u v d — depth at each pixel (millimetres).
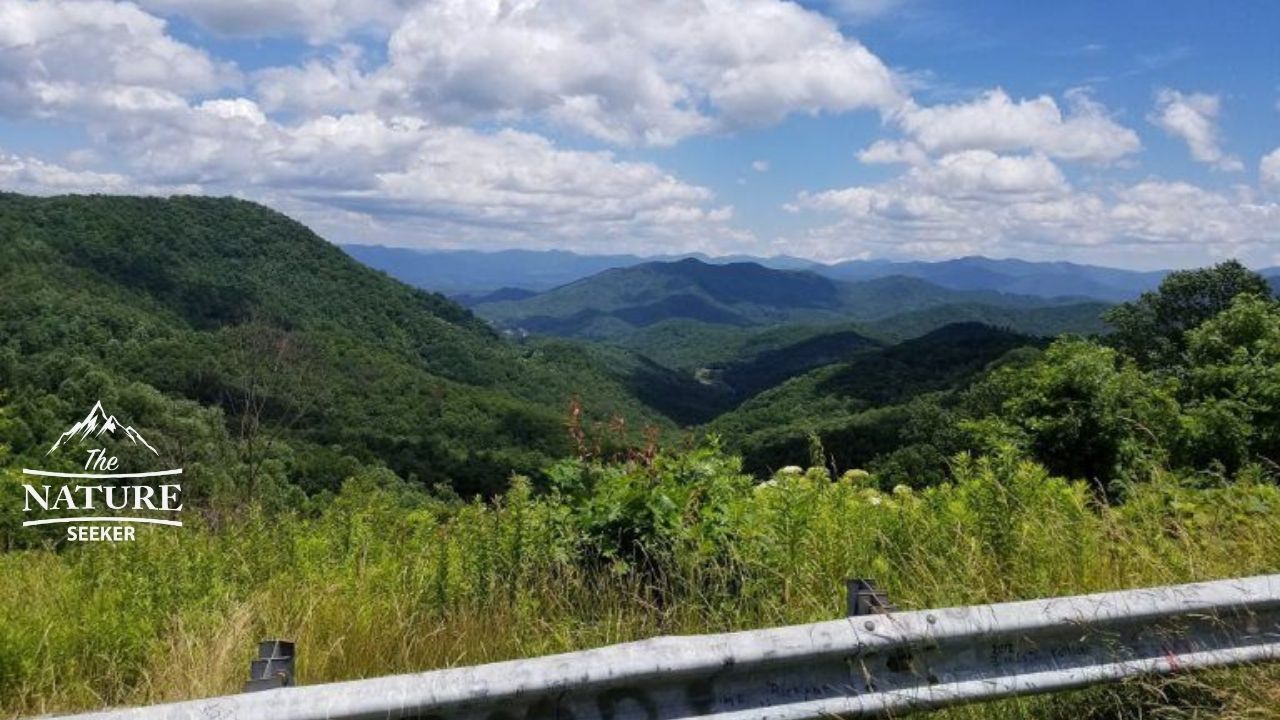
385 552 5504
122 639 4285
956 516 4801
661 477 5082
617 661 2588
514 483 5270
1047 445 9062
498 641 4168
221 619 4309
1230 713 2945
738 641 2693
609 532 4820
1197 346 10945
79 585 5273
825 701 2740
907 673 2848
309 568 5348
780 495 5371
